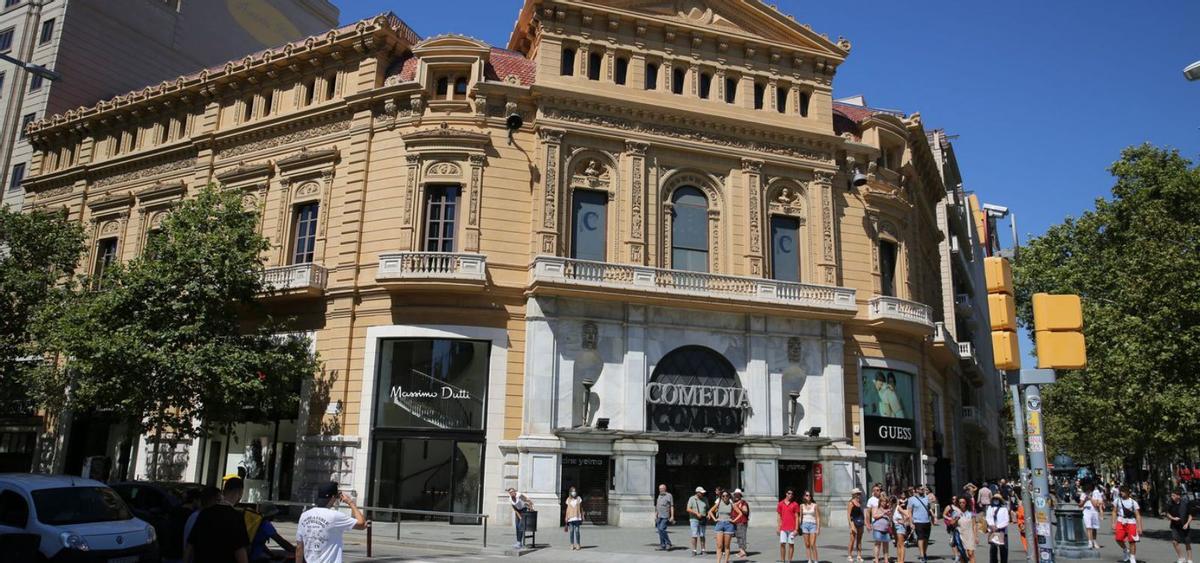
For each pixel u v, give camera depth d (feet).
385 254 98.53
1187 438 93.30
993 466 256.11
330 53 112.68
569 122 107.55
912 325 117.91
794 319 110.52
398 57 113.91
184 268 92.07
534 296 100.12
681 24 115.14
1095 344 107.76
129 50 153.99
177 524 51.34
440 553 70.03
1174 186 111.34
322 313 103.91
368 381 98.58
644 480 97.19
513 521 93.20
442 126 105.81
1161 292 92.73
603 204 108.68
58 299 101.76
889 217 125.70
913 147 137.08
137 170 128.16
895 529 66.64
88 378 89.40
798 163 117.60
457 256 98.07
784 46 119.75
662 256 109.09
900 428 116.06
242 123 118.62
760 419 105.50
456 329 98.78
